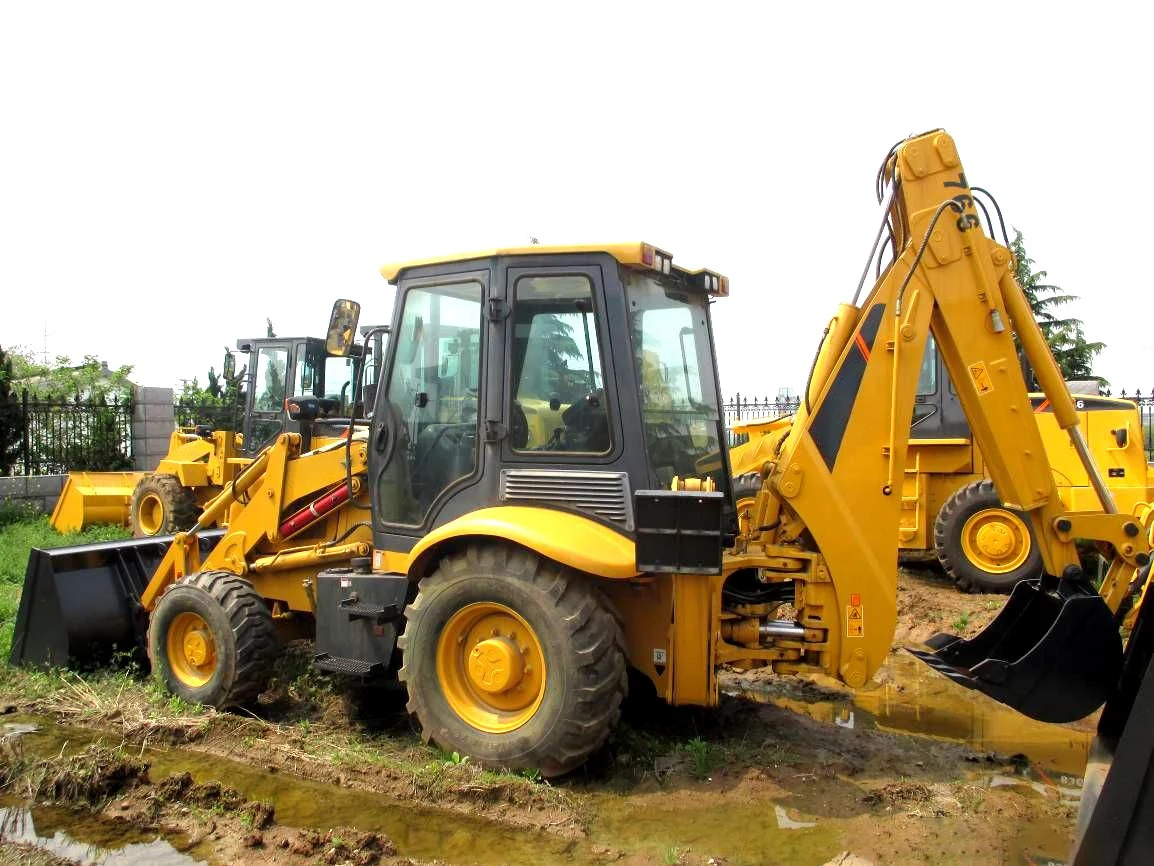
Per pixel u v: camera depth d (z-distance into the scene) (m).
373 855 3.64
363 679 5.48
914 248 4.55
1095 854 2.80
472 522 4.39
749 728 5.15
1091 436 8.50
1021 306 4.54
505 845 3.78
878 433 4.56
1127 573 4.43
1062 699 4.06
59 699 5.43
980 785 4.39
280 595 5.85
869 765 4.64
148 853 3.71
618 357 4.45
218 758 4.71
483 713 4.49
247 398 11.90
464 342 4.84
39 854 3.68
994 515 8.71
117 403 15.39
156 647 5.60
